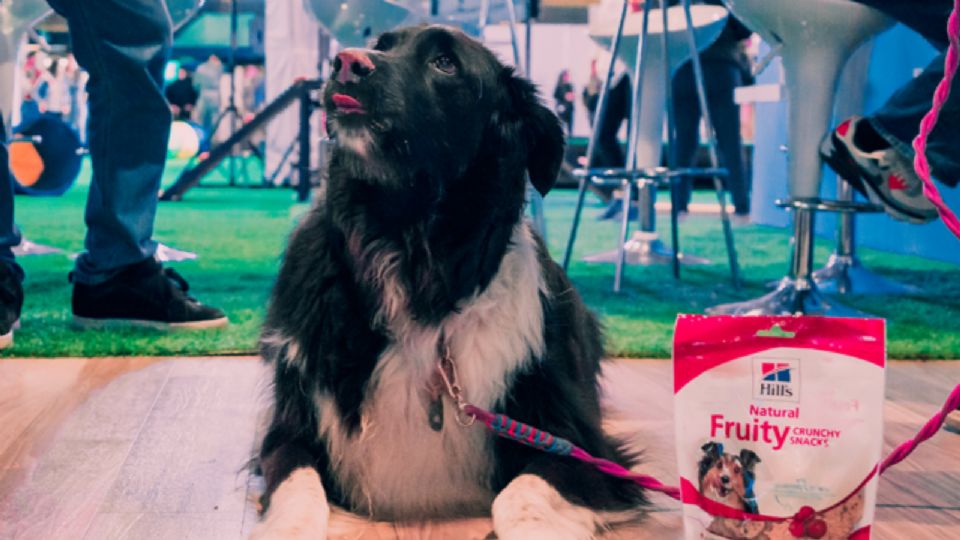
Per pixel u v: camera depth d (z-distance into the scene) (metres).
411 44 2.05
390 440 1.92
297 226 2.11
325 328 1.92
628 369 3.14
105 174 3.36
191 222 7.30
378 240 1.93
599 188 8.84
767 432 1.44
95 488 2.01
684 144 8.67
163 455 2.23
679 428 1.48
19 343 3.27
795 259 3.97
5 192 3.20
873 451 1.40
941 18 3.46
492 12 5.93
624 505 1.89
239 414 2.56
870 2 3.52
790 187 3.95
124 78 3.24
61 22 9.41
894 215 3.31
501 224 2.02
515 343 1.93
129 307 3.50
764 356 1.45
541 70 11.79
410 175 1.94
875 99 6.42
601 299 4.40
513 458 1.92
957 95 3.02
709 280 5.04
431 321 1.91
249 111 12.02
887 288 4.80
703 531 1.46
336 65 1.95
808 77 3.79
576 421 1.97
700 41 5.52
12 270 3.28
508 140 2.12
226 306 4.03
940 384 2.99
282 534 1.64
